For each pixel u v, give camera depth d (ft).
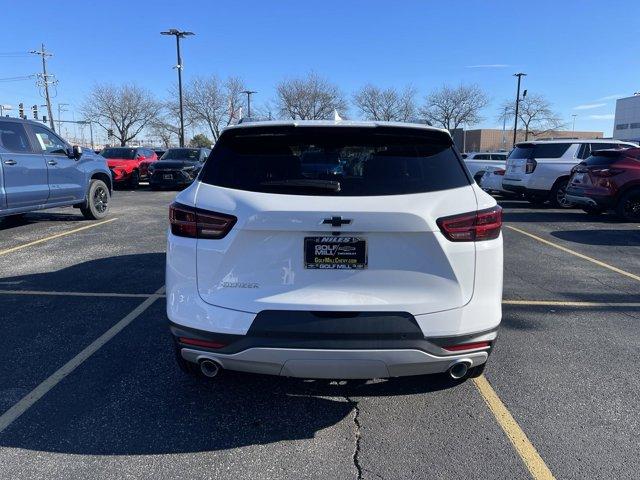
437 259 8.92
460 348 9.13
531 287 20.03
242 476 8.69
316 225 8.70
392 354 8.77
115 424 10.16
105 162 36.58
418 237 8.84
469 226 9.07
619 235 31.53
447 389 11.64
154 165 61.46
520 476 8.70
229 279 9.04
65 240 28.04
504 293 19.17
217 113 176.35
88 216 35.32
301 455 9.27
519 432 9.99
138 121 221.66
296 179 9.22
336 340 8.72
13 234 29.78
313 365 8.86
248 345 8.85
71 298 17.92
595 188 36.88
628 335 15.03
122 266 22.36
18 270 21.63
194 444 9.56
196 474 8.71
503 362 13.07
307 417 10.51
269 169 9.44
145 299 17.84
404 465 8.99
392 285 8.91
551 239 30.17
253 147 9.80
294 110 155.74
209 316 9.05
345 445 9.57
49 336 14.51
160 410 10.69
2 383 11.76
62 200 31.89
